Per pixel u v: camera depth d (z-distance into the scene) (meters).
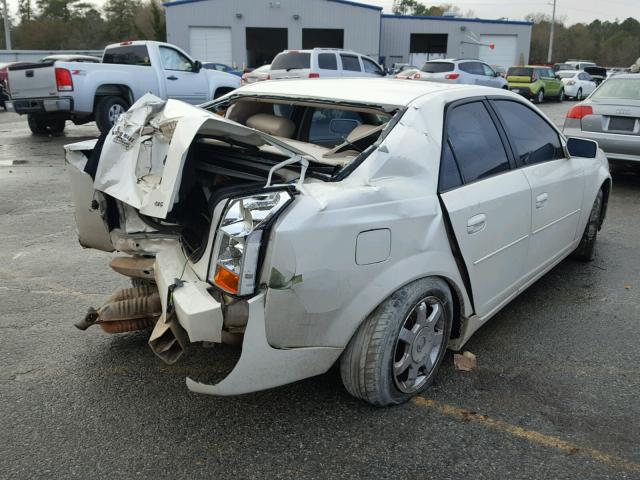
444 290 3.11
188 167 3.05
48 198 7.63
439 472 2.61
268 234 2.46
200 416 2.99
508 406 3.11
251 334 2.49
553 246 4.33
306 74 17.78
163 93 13.59
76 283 4.72
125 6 66.62
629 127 8.00
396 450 2.75
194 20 37.97
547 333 3.98
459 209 3.09
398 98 3.31
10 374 3.37
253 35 43.22
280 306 2.50
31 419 2.95
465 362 3.49
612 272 5.16
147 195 2.89
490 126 3.65
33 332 3.88
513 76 28.45
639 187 8.68
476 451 2.75
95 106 12.91
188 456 2.70
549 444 2.81
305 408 3.06
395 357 2.98
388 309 2.83
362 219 2.66
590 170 4.80
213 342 2.63
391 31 42.41
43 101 12.07
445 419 2.99
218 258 2.57
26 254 5.41
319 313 2.61
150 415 3.00
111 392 3.20
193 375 3.37
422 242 2.90
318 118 4.14
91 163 3.43
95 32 67.56
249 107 4.33
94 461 2.65
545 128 4.28
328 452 2.73
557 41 75.69
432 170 3.05
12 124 16.78
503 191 3.48
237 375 2.53
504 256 3.58
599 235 6.30
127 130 3.31
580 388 3.30
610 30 99.00
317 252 2.52
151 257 3.25
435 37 44.31
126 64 13.49
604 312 4.33
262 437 2.83
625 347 3.80
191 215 3.09
